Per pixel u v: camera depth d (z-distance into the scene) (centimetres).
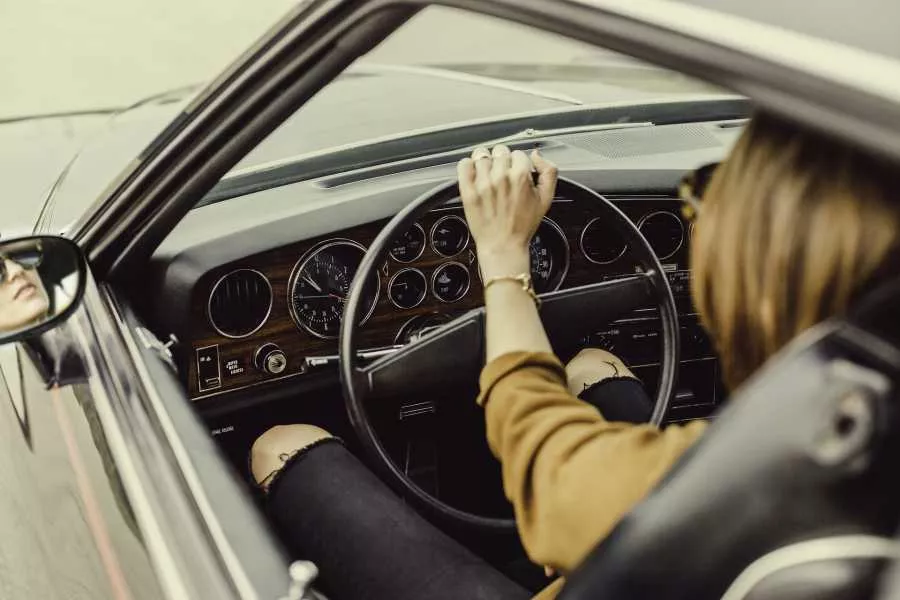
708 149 222
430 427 183
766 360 70
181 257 175
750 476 56
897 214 61
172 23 802
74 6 840
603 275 195
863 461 52
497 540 170
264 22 810
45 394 147
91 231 152
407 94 257
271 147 217
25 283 142
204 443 113
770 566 56
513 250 109
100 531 124
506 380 95
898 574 52
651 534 61
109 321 143
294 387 193
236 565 91
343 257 188
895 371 51
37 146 286
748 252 69
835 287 63
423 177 202
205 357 184
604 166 203
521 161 112
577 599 66
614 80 273
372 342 193
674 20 69
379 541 127
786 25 63
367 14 103
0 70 682
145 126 255
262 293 183
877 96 55
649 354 199
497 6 83
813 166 65
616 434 81
